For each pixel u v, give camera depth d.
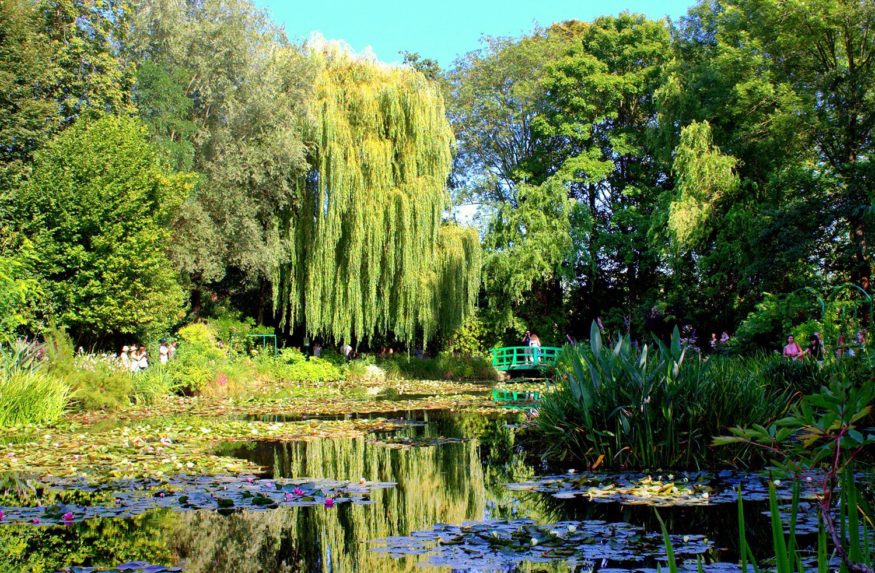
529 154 32.81
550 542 4.32
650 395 7.24
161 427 10.55
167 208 18.45
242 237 21.14
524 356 27.98
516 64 32.16
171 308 18.78
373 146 21.25
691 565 3.71
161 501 5.69
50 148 17.88
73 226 16.80
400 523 5.02
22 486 6.33
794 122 20.11
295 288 22.00
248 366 20.66
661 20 31.25
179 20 20.75
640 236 28.55
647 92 30.38
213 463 7.55
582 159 29.55
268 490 6.12
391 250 21.58
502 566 3.85
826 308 11.88
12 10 18.25
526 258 27.23
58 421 11.56
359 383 22.39
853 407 2.07
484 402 15.27
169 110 20.05
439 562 3.96
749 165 23.66
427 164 22.38
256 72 21.14
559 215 28.02
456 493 6.03
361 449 8.71
